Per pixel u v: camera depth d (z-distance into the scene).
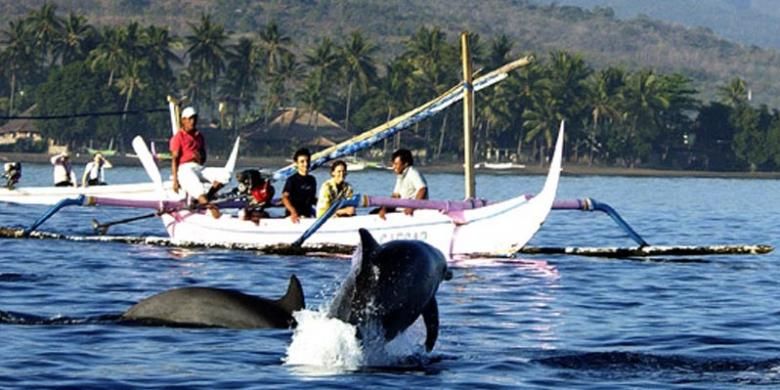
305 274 40.22
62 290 34.84
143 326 26.88
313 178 48.28
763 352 26.38
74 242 49.88
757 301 35.56
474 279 39.53
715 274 42.56
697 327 30.12
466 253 46.28
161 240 49.94
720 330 29.67
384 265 23.50
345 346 23.67
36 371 22.78
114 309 31.34
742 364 24.72
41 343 25.25
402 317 23.30
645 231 71.62
